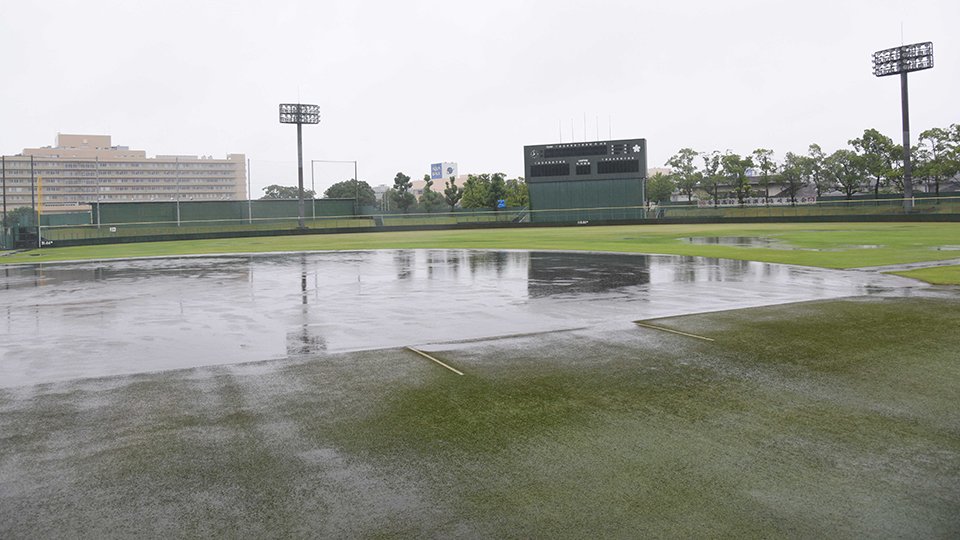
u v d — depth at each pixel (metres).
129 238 50.41
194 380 7.04
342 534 3.65
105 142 128.38
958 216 46.59
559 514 3.84
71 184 103.38
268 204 62.25
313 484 4.32
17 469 4.63
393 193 84.44
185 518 3.88
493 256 24.69
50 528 3.77
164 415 5.83
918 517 3.74
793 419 5.45
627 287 14.49
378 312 11.58
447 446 4.97
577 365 7.41
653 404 5.92
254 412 5.88
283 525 3.77
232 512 3.94
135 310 12.41
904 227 42.00
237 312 11.91
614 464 4.56
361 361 7.80
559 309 11.53
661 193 88.12
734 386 6.46
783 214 56.25
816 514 3.79
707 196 87.19
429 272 18.84
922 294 12.54
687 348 8.19
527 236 41.88
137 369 7.60
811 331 9.11
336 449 4.95
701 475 4.36
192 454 4.88
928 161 67.62
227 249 34.72
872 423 5.32
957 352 7.71
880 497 4.00
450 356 7.98
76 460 4.79
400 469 4.55
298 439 5.17
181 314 11.81
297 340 9.16
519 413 5.73
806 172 73.94
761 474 4.35
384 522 3.78
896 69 52.97
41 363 7.98
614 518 3.78
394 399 6.21
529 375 7.01
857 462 4.54
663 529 3.64
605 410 5.77
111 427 5.52
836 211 54.28
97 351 8.66
